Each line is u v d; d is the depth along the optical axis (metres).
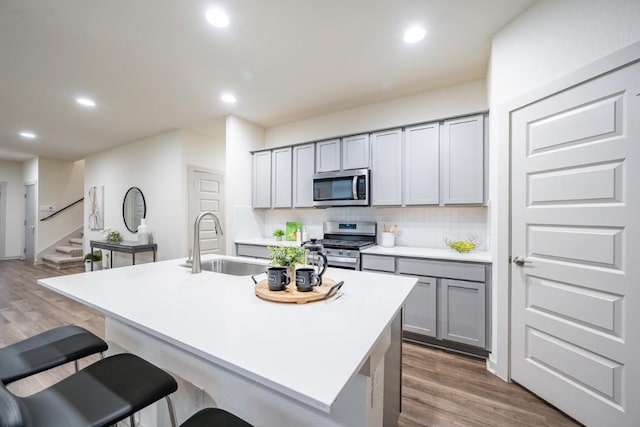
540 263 1.75
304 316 1.00
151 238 4.61
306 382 0.61
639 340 1.34
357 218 3.40
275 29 2.03
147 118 3.79
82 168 6.95
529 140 1.80
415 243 3.06
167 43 2.18
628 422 1.36
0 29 2.00
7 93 3.02
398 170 2.83
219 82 2.80
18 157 6.36
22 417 0.62
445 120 2.60
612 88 1.42
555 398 1.66
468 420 1.58
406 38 2.14
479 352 2.29
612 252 1.43
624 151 1.38
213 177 4.68
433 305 2.41
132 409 0.88
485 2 1.78
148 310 1.06
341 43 2.20
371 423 0.97
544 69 1.73
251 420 1.04
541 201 1.74
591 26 1.51
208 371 1.12
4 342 2.54
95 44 2.19
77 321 2.99
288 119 3.83
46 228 6.36
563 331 1.63
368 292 1.30
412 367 2.13
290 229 3.72
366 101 3.25
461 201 2.52
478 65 2.51
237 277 1.58
